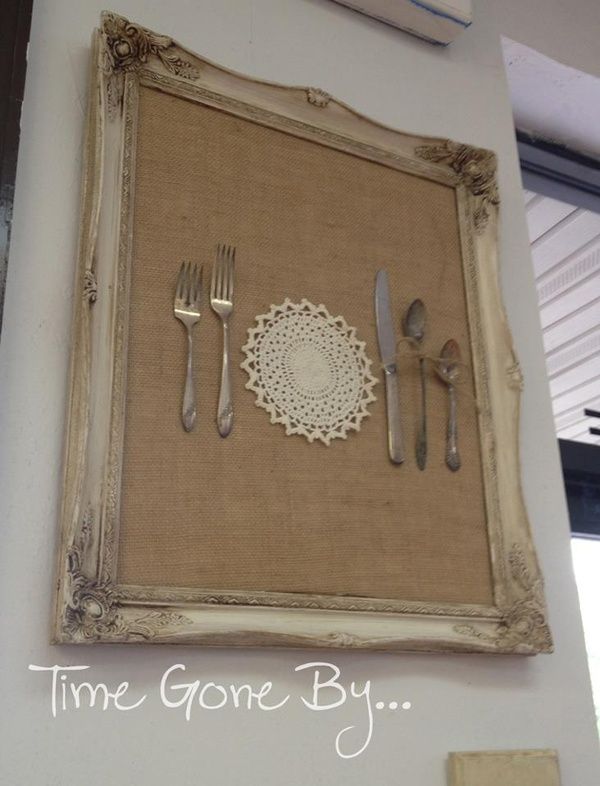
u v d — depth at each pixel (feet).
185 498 2.82
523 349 3.94
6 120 2.94
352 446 3.23
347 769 2.83
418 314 3.57
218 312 3.11
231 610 2.73
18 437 2.69
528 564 3.34
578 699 3.40
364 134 3.77
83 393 2.70
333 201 3.59
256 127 3.50
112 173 3.05
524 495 3.60
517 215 4.27
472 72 4.51
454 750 3.05
